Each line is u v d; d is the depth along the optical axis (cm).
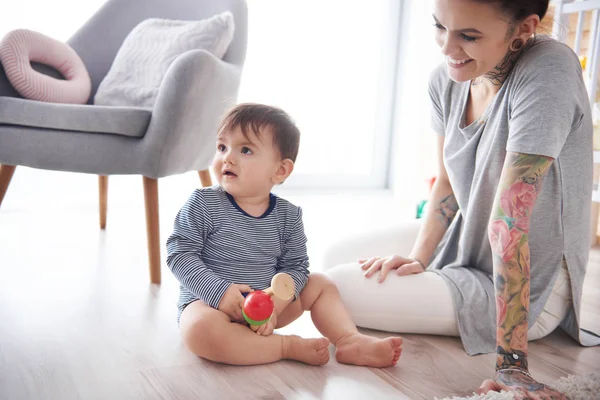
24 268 154
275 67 310
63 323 117
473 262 122
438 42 98
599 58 206
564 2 218
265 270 113
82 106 150
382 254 138
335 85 337
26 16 231
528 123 92
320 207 292
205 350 99
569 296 117
